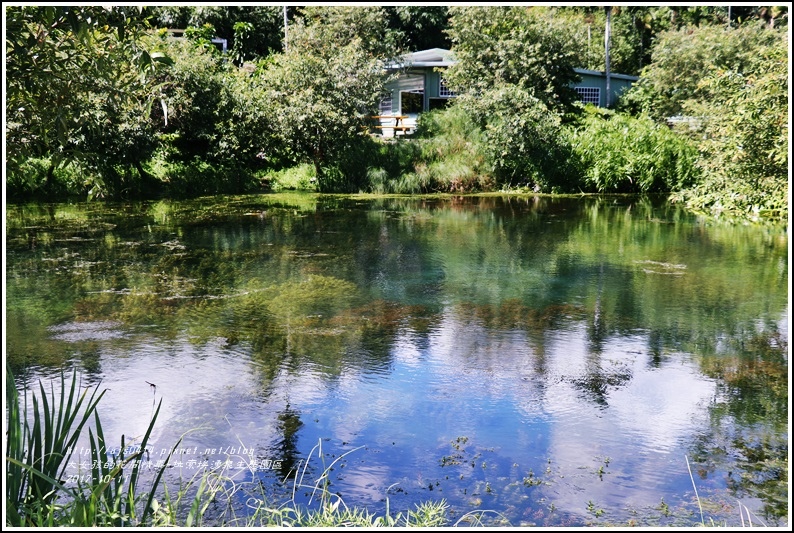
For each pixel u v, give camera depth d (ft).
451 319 22.89
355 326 22.13
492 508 11.59
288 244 35.58
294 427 14.82
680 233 39.11
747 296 25.62
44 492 8.85
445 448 13.88
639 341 20.68
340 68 62.34
